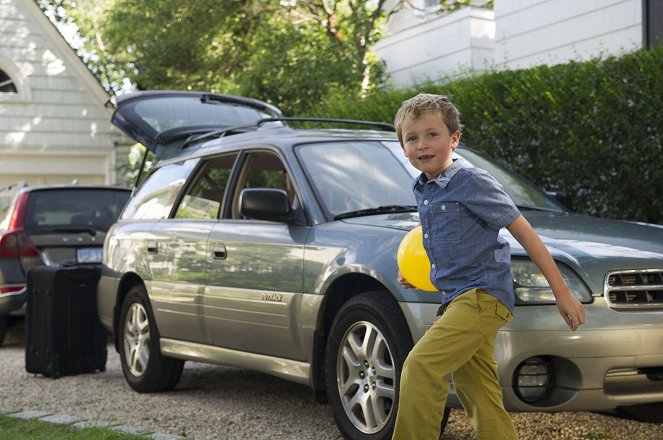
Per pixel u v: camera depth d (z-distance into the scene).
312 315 5.08
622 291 4.30
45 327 7.71
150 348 6.73
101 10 29.77
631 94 7.82
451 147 3.54
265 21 19.38
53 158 19.05
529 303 4.20
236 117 9.84
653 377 4.37
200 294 6.04
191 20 19.72
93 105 19.22
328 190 5.39
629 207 8.10
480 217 3.47
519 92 8.78
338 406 4.91
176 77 20.92
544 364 4.28
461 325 3.46
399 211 5.23
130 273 7.00
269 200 5.24
